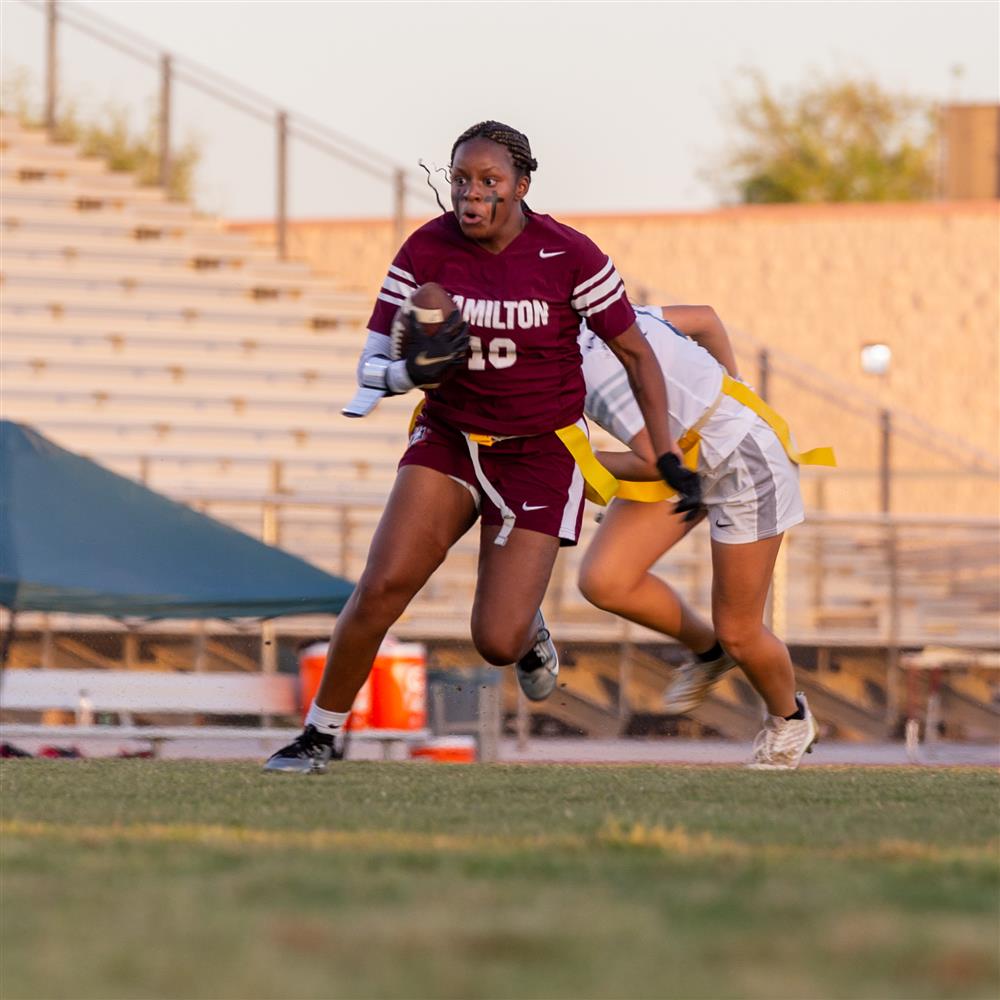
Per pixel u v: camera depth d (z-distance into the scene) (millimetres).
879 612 47500
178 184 65062
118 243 63188
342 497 46812
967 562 48344
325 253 66688
